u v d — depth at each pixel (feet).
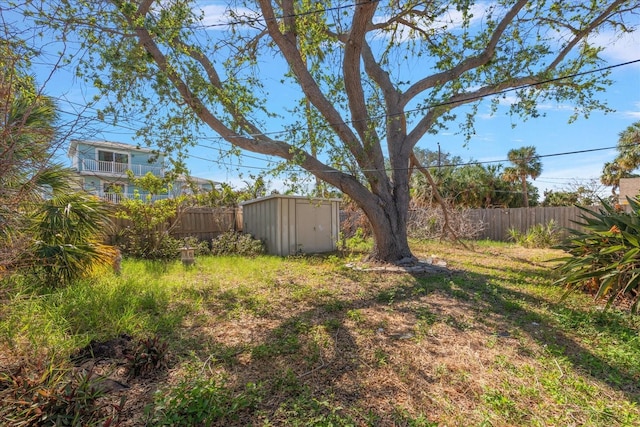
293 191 23.71
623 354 10.26
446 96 21.39
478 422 7.11
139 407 7.21
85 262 15.47
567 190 55.47
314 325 12.42
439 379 8.84
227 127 20.53
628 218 16.43
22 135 9.21
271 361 9.59
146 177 26.02
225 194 34.55
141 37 17.76
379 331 11.97
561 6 22.50
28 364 7.94
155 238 28.19
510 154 67.97
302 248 34.53
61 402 6.22
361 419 7.10
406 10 23.32
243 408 7.27
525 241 40.32
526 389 8.32
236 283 18.86
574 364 9.79
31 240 11.71
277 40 21.01
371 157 24.14
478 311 14.33
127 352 8.84
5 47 8.97
